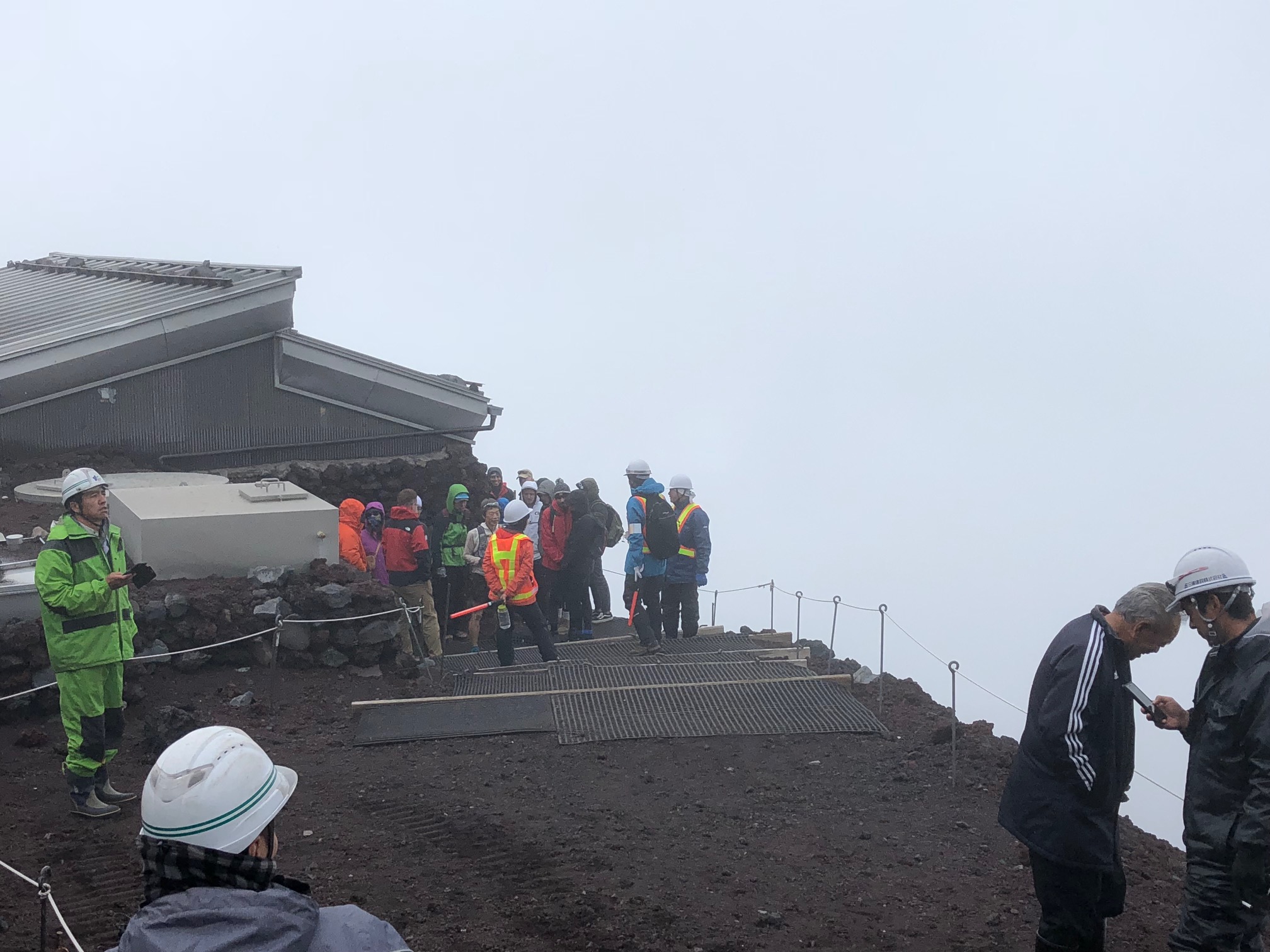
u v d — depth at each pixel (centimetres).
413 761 895
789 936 604
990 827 765
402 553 1307
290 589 1155
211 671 1116
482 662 1347
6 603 986
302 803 796
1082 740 471
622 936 599
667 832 752
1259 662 470
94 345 1584
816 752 916
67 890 656
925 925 619
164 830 244
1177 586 489
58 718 990
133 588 1123
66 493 744
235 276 1795
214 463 1756
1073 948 494
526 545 1242
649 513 1392
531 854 712
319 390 1834
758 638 1470
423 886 662
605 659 1334
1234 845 468
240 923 229
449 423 1955
